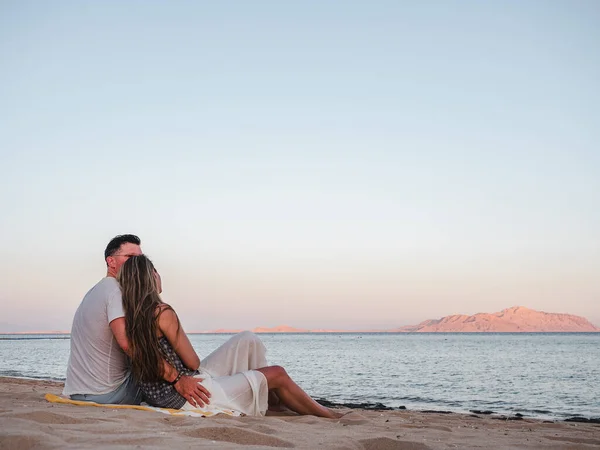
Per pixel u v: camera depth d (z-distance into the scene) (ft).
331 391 51.75
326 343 329.11
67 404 13.55
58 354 144.36
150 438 9.18
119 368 13.87
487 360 119.85
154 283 13.55
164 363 13.24
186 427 10.73
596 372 80.23
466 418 25.36
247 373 14.40
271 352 175.52
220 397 13.76
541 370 85.20
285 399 15.17
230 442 9.87
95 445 8.33
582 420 31.45
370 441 10.94
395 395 48.44
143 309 13.12
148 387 13.57
